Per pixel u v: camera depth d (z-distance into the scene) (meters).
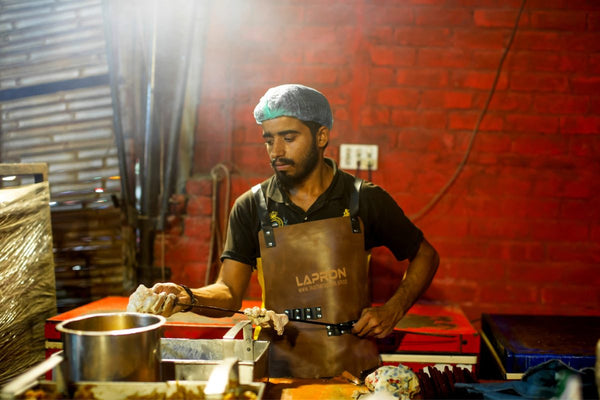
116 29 2.41
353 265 1.53
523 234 2.44
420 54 2.40
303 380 1.38
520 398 1.12
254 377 1.17
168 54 2.38
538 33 2.37
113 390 1.02
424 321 1.96
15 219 1.60
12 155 2.52
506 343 1.80
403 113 2.42
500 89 2.40
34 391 1.03
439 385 1.31
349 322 1.52
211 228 2.48
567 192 2.41
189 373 1.18
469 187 2.44
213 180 2.47
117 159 2.45
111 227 2.48
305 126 1.47
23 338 1.65
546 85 2.38
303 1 2.42
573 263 2.43
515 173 2.42
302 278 1.53
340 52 2.42
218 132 2.49
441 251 2.46
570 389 1.00
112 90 2.29
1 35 2.48
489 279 2.46
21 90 2.49
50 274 1.78
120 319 1.16
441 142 2.43
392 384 1.26
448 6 2.38
